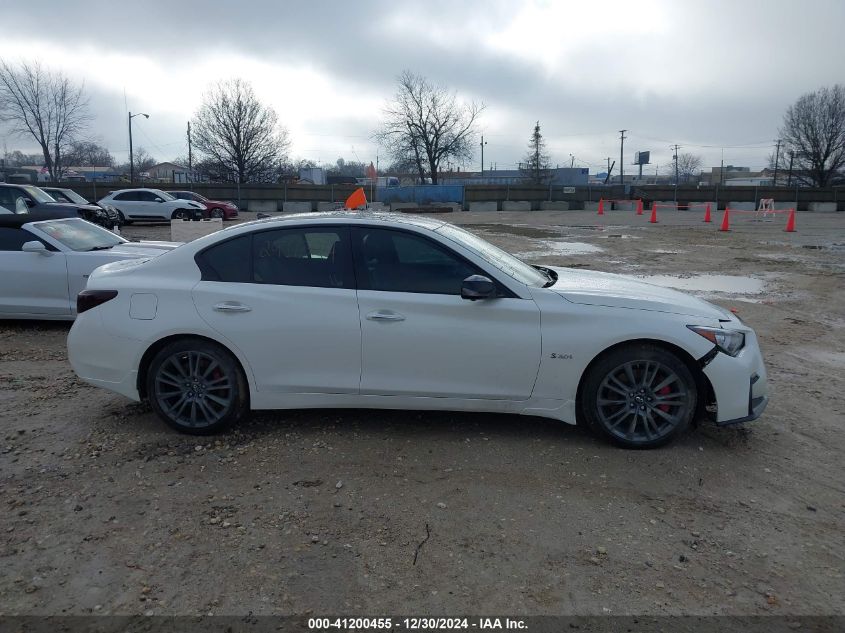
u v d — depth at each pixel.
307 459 4.34
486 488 3.94
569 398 4.46
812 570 3.18
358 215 4.80
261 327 4.53
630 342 4.39
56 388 5.86
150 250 8.48
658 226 29.42
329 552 3.29
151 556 3.26
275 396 4.64
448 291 4.49
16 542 3.37
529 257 16.28
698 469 4.22
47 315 8.13
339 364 4.55
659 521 3.60
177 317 4.58
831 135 70.44
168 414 4.71
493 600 2.94
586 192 48.56
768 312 9.56
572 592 3.00
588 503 3.78
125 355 4.67
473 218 37.16
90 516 3.63
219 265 4.68
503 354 4.42
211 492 3.90
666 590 3.02
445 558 3.25
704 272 13.84
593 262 15.38
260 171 61.16
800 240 21.55
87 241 8.70
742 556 3.29
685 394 4.39
